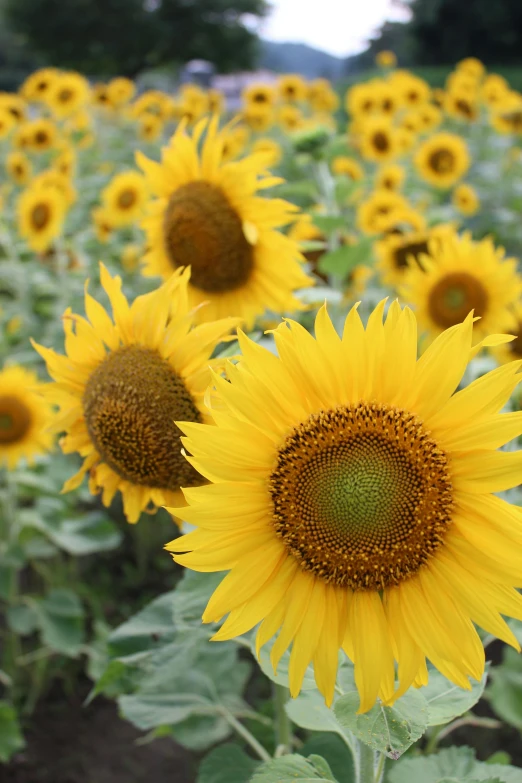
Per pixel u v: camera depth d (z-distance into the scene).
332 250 1.21
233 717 0.96
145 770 1.24
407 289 1.26
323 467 0.66
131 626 0.86
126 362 0.78
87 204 2.53
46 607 1.35
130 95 3.81
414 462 0.66
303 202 2.07
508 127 3.12
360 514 0.66
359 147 2.62
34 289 2.09
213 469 0.66
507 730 1.24
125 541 1.72
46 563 1.64
